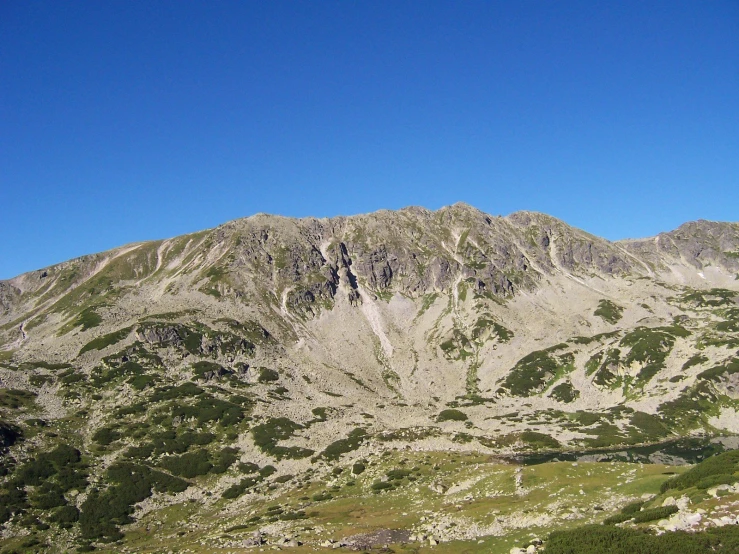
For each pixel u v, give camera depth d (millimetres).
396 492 85562
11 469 100188
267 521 78875
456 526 60500
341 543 59250
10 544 78875
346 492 91750
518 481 73812
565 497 62562
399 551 54188
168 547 70375
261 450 121500
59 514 88375
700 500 42062
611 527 42250
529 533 52625
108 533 84125
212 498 98688
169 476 105875
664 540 36219
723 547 33438
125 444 120438
